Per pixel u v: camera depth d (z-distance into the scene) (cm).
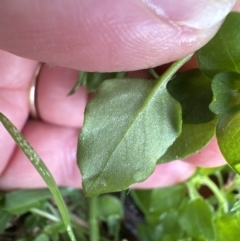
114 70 5
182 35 5
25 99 8
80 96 8
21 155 8
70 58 5
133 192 9
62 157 8
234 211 7
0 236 9
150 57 5
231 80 5
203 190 9
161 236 8
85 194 5
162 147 5
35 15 5
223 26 5
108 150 5
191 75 6
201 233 8
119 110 5
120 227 9
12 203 8
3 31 5
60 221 8
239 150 5
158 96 5
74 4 5
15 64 8
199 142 5
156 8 5
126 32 5
